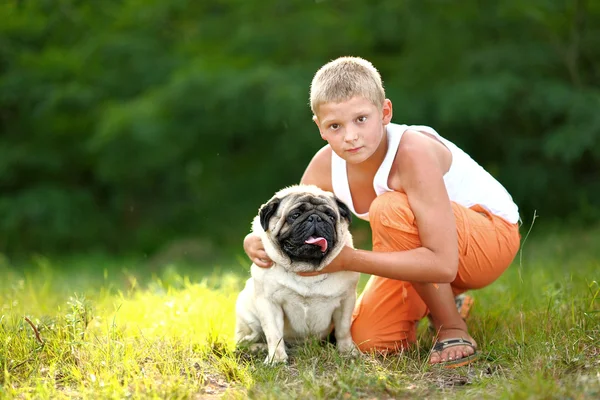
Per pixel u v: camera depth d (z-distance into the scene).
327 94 3.73
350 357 3.99
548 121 11.45
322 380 3.59
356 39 12.84
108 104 12.51
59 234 12.40
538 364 3.62
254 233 4.15
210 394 3.57
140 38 13.19
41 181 13.62
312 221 3.79
